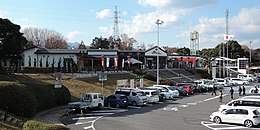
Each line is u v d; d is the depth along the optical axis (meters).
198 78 78.38
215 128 20.11
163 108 30.66
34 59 64.25
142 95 33.12
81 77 45.88
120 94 32.38
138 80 50.72
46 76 43.53
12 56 41.81
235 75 94.44
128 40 118.56
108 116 25.39
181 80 68.81
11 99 20.81
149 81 57.00
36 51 64.38
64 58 61.59
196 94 47.16
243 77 79.81
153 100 34.56
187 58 92.56
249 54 128.62
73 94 36.81
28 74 43.16
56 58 65.00
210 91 52.28
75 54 65.06
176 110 29.08
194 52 116.56
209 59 101.06
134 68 70.56
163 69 78.38
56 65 64.62
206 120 23.31
